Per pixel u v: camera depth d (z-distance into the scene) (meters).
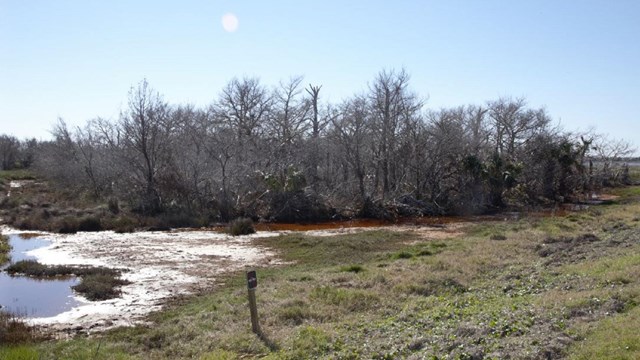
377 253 21.47
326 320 11.77
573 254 16.31
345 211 36.97
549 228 24.61
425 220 35.59
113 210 35.09
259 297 13.80
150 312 13.84
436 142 41.09
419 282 14.72
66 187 47.69
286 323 11.61
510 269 15.41
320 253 22.08
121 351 10.55
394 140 41.47
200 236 28.05
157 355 10.24
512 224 29.22
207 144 39.91
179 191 36.94
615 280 10.77
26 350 10.30
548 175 45.28
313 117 49.97
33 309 14.30
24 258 21.72
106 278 17.16
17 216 33.38
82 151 46.41
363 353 8.95
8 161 75.06
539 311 9.28
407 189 41.06
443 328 9.47
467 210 38.38
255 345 10.20
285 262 20.58
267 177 36.44
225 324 11.83
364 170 40.84
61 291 16.20
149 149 37.97
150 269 19.33
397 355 8.52
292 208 35.88
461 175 40.59
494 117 52.72
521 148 49.19
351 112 47.09
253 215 35.44
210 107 62.94
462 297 12.50
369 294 13.53
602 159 61.59
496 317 9.38
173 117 46.56
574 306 9.28
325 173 43.19
